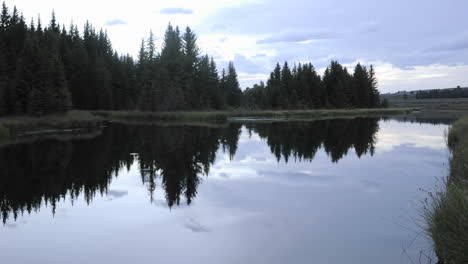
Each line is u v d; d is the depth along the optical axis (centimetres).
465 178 912
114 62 8106
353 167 1677
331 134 3328
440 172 1485
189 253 751
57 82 4462
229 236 841
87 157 2047
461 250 545
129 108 7044
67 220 967
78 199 1178
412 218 910
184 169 1686
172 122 5125
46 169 1692
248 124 4784
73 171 1650
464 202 593
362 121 5281
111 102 7062
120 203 1129
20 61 4225
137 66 7775
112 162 1883
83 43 8081
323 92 9019
